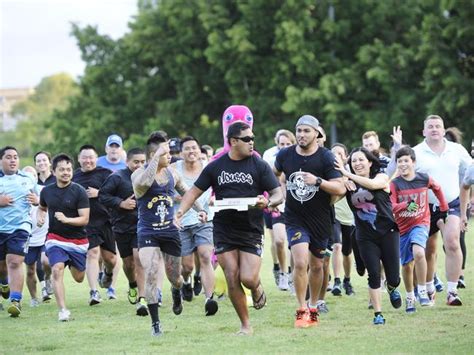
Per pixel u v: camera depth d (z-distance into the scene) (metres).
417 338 25.39
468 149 95.81
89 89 127.56
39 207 32.94
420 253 30.17
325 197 27.45
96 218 36.22
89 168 37.62
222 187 26.17
